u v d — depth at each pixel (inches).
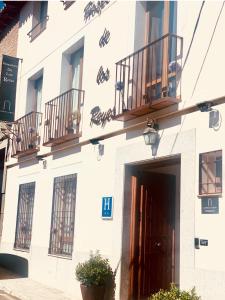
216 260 228.2
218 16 253.6
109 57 359.6
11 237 502.3
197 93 259.9
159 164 310.5
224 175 231.3
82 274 303.6
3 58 533.0
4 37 629.3
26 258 450.0
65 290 367.2
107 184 337.4
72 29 429.1
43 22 508.1
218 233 229.8
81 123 385.1
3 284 394.3
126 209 317.1
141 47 331.6
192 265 241.8
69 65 442.3
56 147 420.8
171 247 329.7
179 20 285.3
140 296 310.5
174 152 271.6
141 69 313.9
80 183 373.7
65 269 373.4
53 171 424.5
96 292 298.8
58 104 421.4
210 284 229.3
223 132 237.3
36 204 449.4
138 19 334.6
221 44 248.2
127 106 313.4
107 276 304.5
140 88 311.7
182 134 266.8
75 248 363.9
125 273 308.7
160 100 271.4
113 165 333.7
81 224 362.0
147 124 292.2
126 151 319.3
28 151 465.7
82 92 392.2
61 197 405.1
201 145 250.8
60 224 399.2
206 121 250.2
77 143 384.5
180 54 278.1
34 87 522.3
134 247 314.5
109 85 353.4
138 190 323.6
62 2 459.2
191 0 276.8
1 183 586.9
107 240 326.6
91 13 397.7
